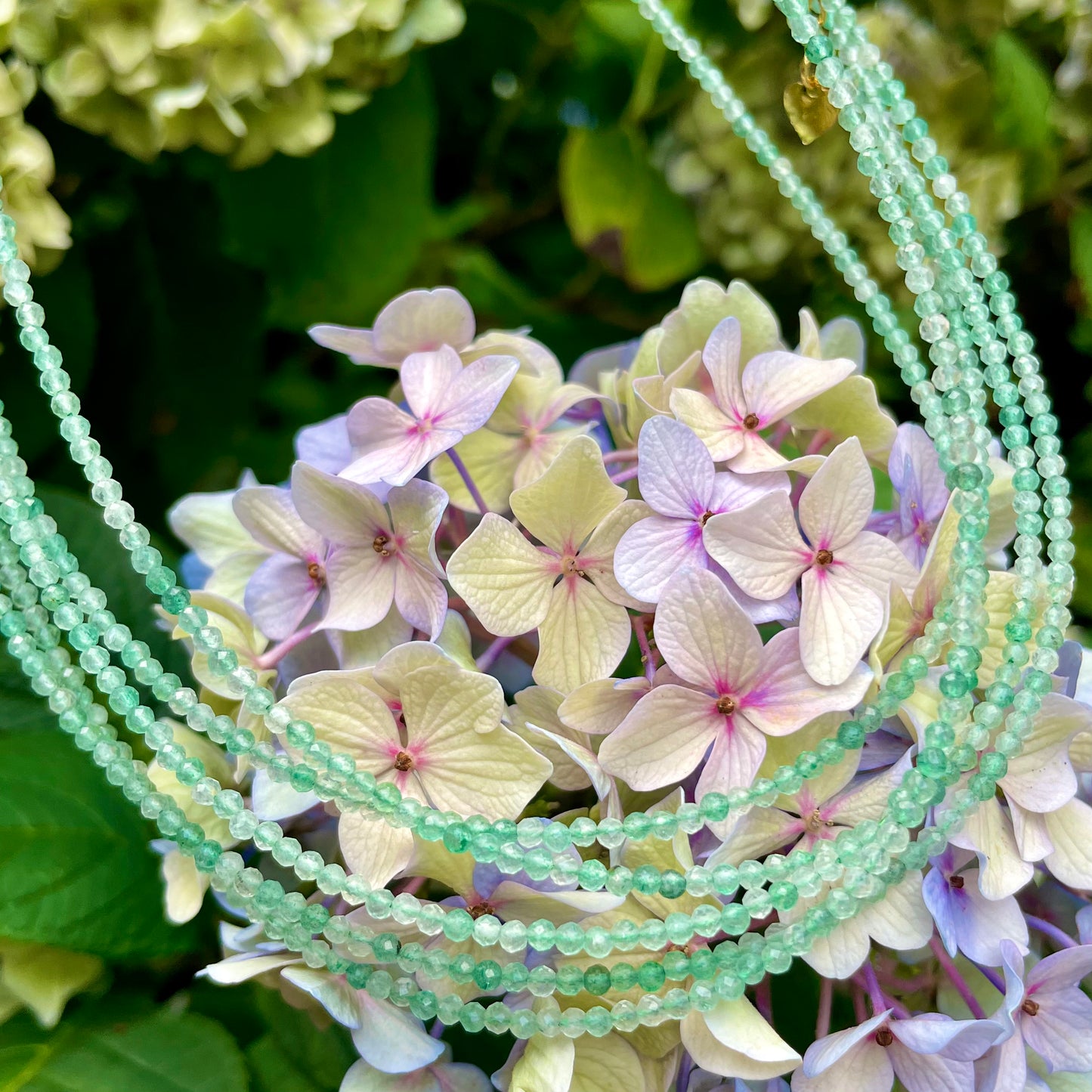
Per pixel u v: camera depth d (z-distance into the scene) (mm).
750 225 462
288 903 349
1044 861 358
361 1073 350
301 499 355
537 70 517
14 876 374
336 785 347
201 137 416
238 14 400
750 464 356
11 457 354
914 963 366
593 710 349
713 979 347
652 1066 354
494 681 345
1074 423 492
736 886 345
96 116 410
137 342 481
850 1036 340
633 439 372
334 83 428
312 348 572
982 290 370
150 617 414
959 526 354
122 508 350
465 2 483
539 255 553
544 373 377
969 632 350
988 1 445
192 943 385
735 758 348
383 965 354
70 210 461
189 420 488
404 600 356
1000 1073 343
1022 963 344
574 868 343
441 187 578
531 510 351
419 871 351
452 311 375
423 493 353
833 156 449
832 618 349
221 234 474
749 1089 344
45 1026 376
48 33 403
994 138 453
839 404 366
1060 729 353
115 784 354
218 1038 375
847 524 352
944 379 364
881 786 351
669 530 351
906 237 368
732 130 455
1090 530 465
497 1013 349
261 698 349
